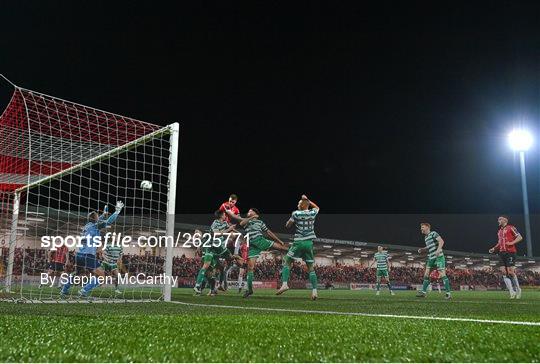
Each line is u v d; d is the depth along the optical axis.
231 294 10.71
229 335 2.34
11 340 2.09
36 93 7.20
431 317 3.59
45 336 2.22
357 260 37.28
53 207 9.04
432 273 21.16
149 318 3.28
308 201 7.93
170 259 6.53
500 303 6.57
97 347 1.94
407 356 1.80
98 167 8.09
